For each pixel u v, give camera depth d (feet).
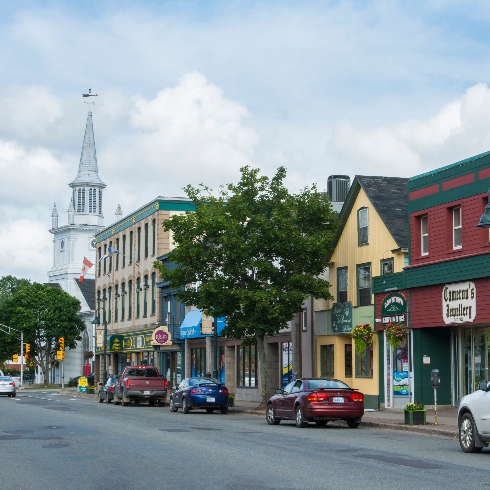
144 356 225.56
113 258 252.01
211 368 179.22
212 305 124.36
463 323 102.17
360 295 126.41
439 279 106.42
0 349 326.03
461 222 104.27
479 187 100.89
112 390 162.81
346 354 130.52
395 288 115.44
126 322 237.04
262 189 126.52
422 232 112.88
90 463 55.62
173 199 209.97
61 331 316.40
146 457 58.85
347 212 130.31
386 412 111.34
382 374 118.01
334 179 156.15
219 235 122.21
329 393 88.94
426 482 45.29
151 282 216.13
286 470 50.93
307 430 86.33
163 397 152.46
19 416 111.34
